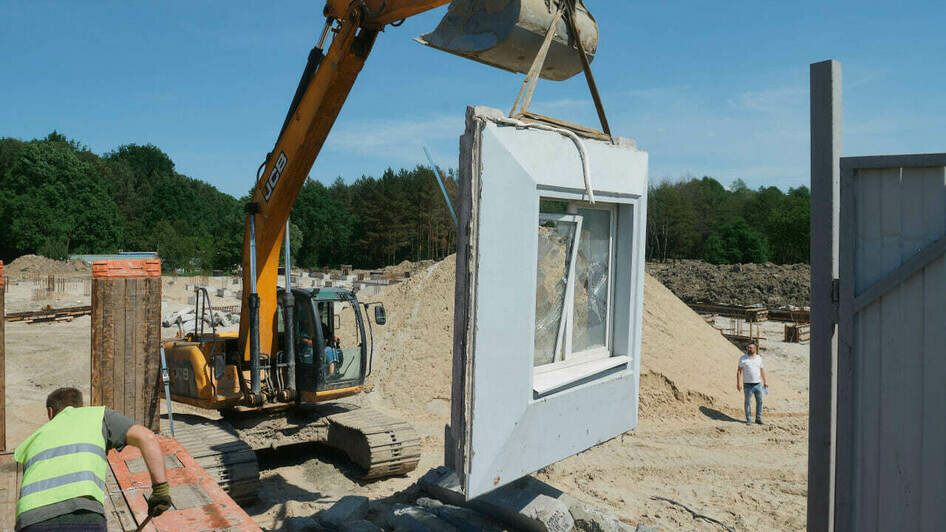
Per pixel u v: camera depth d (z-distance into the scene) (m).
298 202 85.69
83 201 66.69
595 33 4.53
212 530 4.54
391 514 6.04
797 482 8.95
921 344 3.41
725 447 10.59
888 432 3.54
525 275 3.82
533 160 3.80
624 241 4.85
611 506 7.80
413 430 9.15
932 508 3.39
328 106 7.84
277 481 8.84
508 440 3.76
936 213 3.39
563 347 4.45
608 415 4.67
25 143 76.75
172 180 94.94
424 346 14.11
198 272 58.12
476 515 5.71
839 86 3.71
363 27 7.39
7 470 5.62
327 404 10.15
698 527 7.20
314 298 9.11
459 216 3.58
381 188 83.50
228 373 8.95
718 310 30.69
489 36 4.03
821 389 3.77
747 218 93.88
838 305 3.70
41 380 14.80
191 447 7.90
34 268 41.97
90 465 3.22
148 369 7.33
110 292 7.13
